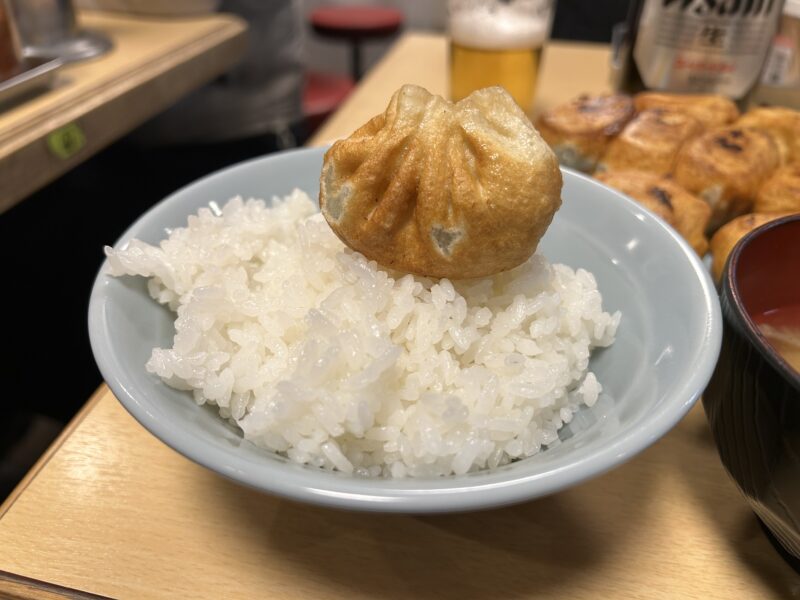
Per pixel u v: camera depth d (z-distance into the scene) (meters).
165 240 0.16
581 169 0.24
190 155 0.52
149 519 0.14
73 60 0.35
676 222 0.20
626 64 0.30
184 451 0.11
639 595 0.12
